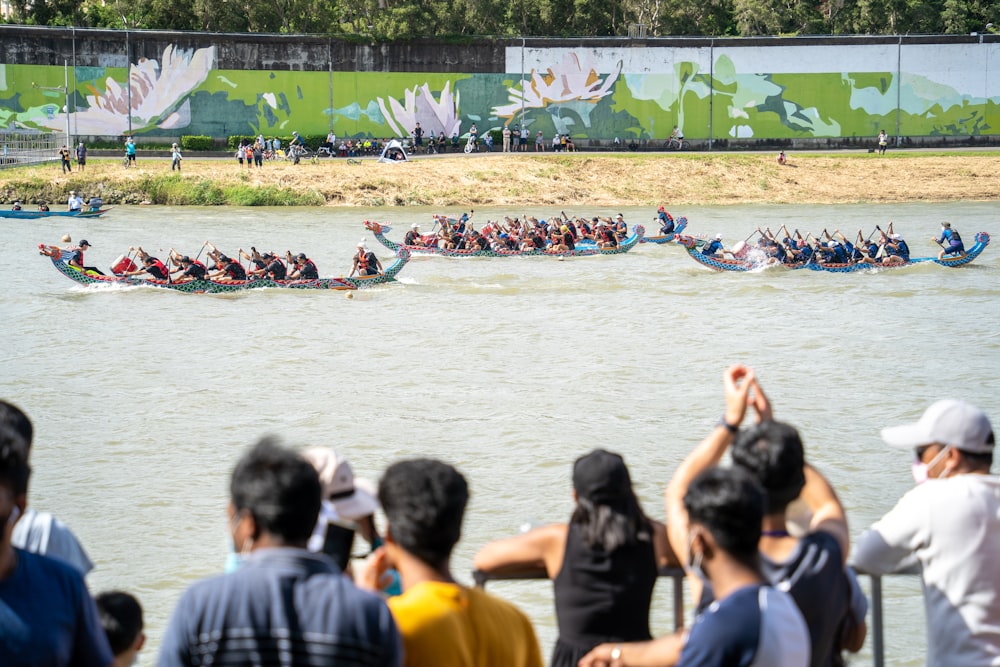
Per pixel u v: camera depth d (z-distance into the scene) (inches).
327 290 3415.4
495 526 1448.1
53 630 426.0
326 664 395.2
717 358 2484.0
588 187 7012.8
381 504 455.2
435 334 2751.0
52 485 1582.2
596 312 3083.2
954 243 3922.2
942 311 3085.6
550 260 4254.4
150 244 4638.3
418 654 428.8
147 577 1278.3
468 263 4128.9
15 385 2188.7
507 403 2065.7
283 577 405.7
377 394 2134.6
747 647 415.8
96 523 1438.2
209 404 2048.5
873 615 544.7
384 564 476.1
